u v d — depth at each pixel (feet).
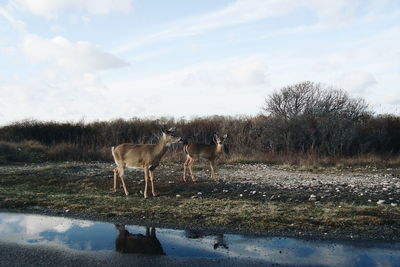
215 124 81.10
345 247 20.21
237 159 61.57
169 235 22.72
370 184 38.68
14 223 26.03
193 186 39.04
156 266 18.02
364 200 31.32
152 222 25.39
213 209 28.17
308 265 17.95
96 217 27.04
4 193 36.14
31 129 86.43
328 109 76.38
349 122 68.44
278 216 25.49
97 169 51.67
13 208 30.35
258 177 44.98
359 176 45.78
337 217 24.95
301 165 56.59
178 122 86.22
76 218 26.99
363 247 20.16
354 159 58.95
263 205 29.50
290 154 63.41
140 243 21.40
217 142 45.27
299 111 79.30
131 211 28.12
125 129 85.25
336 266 17.80
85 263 18.53
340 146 65.21
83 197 34.01
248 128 77.25
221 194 35.35
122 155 36.11
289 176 45.78
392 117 74.28
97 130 86.02
